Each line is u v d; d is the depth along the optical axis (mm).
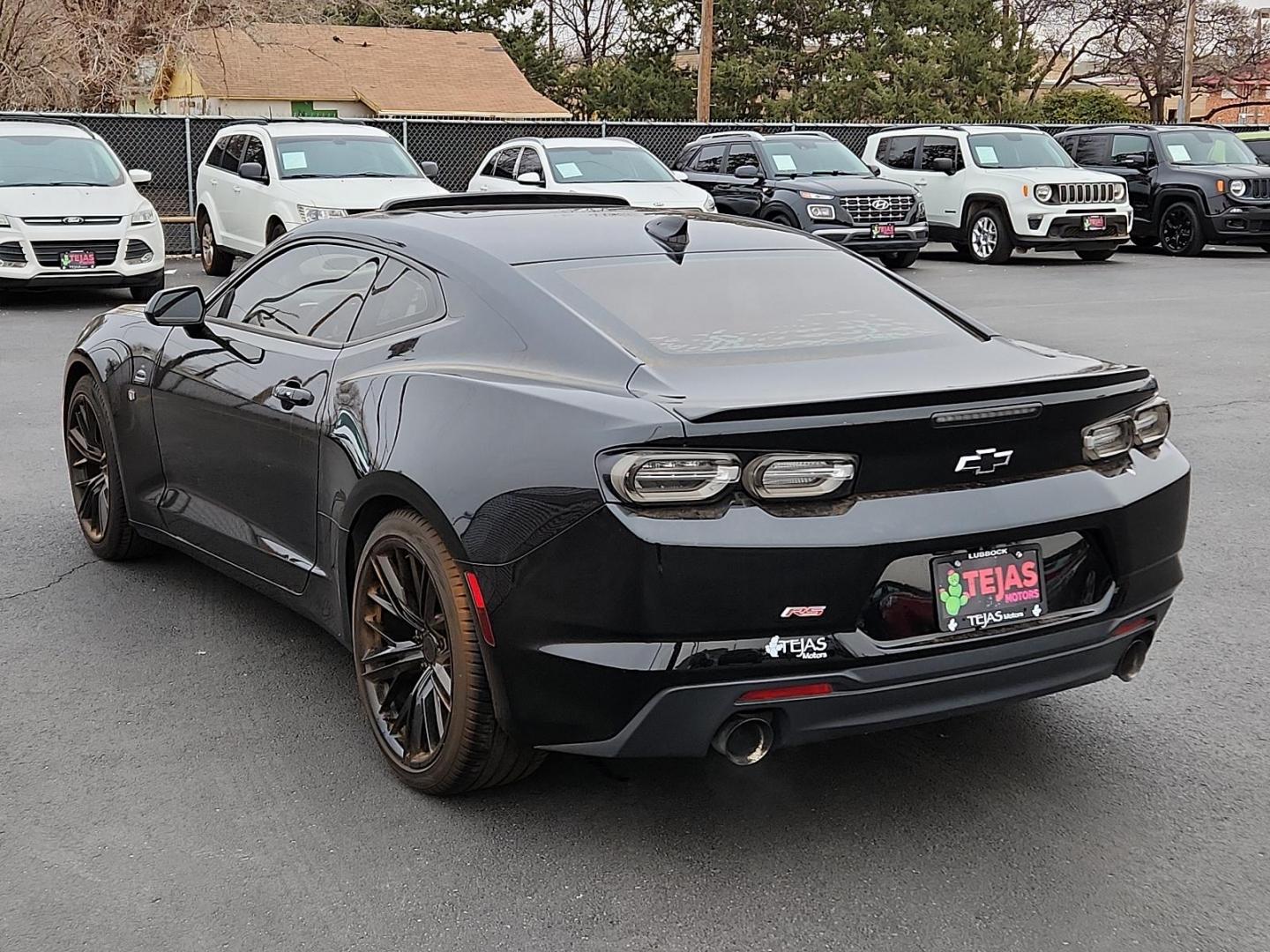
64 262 14648
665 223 4508
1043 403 3377
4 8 29250
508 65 50031
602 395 3383
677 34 53938
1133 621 3635
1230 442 8422
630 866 3414
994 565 3377
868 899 3258
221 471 4855
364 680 3980
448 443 3568
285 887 3305
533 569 3293
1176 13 61031
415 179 16859
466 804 3744
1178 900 3254
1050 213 20453
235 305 5070
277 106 44875
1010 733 4242
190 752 4062
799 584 3150
